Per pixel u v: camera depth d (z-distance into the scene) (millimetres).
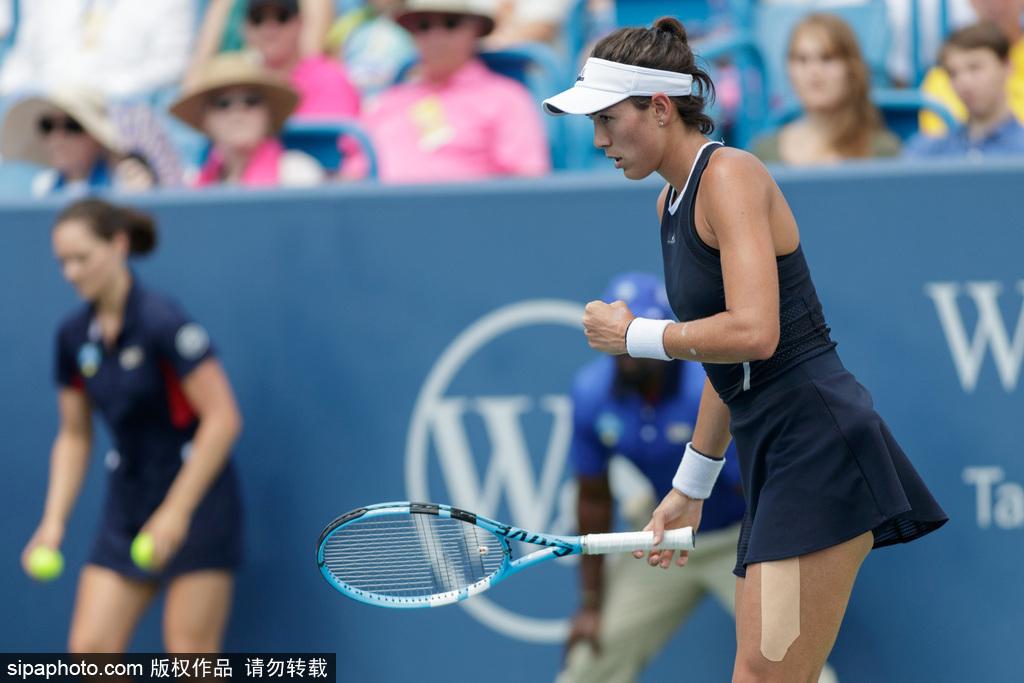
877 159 19156
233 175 20438
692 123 10984
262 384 18844
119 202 19031
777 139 19562
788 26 21500
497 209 18391
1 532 19344
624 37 10891
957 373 17656
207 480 17391
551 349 18281
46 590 19266
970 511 17641
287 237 18797
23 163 22328
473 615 18297
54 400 19281
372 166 19969
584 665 17688
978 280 17609
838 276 17797
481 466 18406
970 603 17609
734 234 10477
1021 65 20688
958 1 21844
